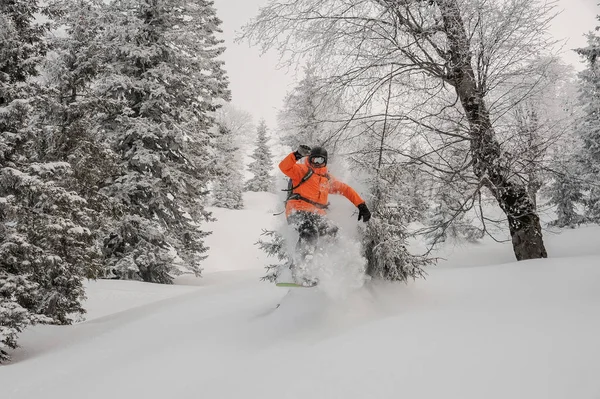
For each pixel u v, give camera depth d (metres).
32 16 9.86
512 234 9.14
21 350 6.00
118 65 15.60
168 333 5.06
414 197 7.27
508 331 3.08
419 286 5.20
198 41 17.34
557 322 3.14
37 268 7.77
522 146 8.19
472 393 2.34
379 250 4.71
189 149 16.83
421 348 3.00
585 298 3.84
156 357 4.16
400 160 7.05
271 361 3.38
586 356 2.45
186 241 16.88
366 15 8.44
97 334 5.98
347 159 5.36
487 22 8.04
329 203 4.81
